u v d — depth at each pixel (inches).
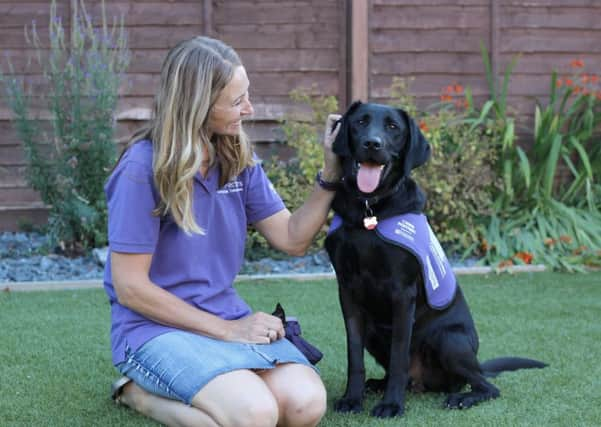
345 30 281.6
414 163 124.9
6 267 233.1
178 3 277.1
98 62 247.3
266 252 251.1
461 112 285.1
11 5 272.7
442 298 125.4
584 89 284.8
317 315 185.3
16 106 248.7
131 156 110.0
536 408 121.9
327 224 245.9
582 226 261.0
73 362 146.2
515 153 276.4
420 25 284.0
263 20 279.0
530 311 189.6
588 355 152.4
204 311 112.7
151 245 108.7
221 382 102.6
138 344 109.1
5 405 123.0
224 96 108.8
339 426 114.7
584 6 289.9
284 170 258.8
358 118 122.3
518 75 289.6
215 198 114.3
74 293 207.2
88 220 242.7
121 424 113.3
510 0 286.5
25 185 276.7
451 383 131.4
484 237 255.1
